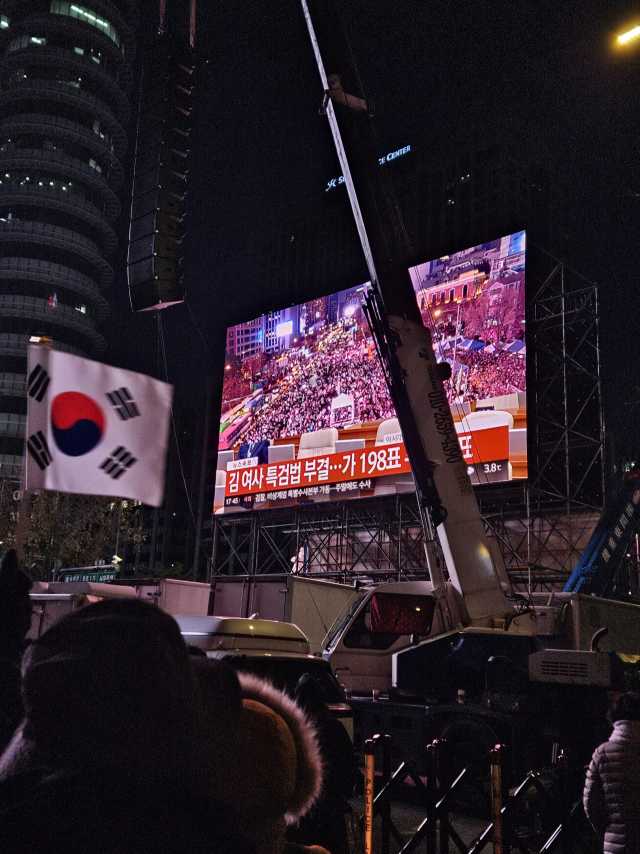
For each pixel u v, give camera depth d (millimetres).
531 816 7551
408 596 12094
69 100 80500
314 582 17344
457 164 84312
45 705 1123
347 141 14039
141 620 1207
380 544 33562
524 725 9305
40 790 1116
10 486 30516
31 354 2725
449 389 29938
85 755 1115
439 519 12062
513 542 33062
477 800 9016
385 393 31688
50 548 28688
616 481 20000
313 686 5141
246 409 36969
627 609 14703
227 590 17766
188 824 1129
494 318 29594
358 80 14508
